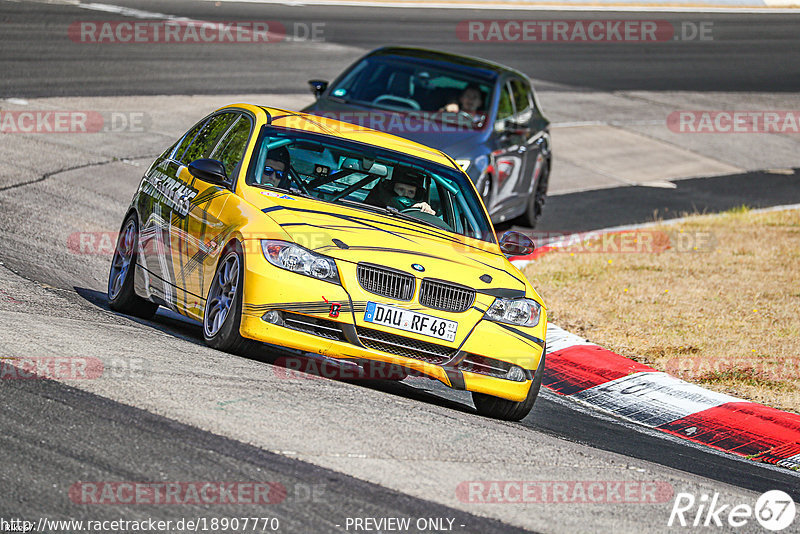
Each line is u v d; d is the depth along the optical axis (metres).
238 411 19.97
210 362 23.23
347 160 28.59
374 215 26.66
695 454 26.42
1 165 46.81
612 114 85.88
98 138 54.62
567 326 37.28
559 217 56.75
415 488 17.86
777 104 96.81
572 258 47.44
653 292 42.47
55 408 18.69
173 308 27.50
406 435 20.64
